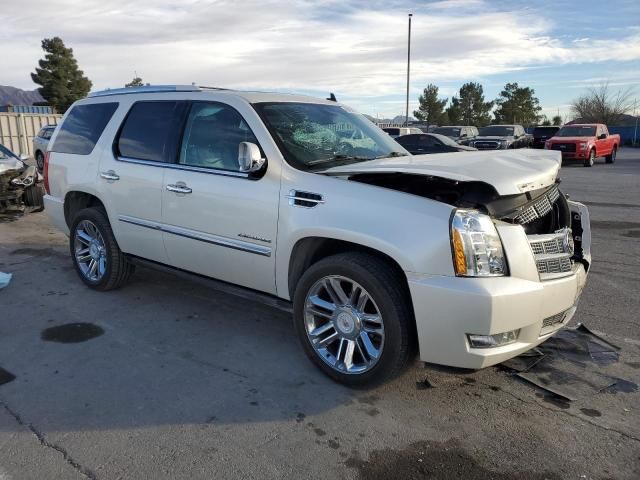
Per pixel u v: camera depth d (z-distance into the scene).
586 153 21.48
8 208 9.11
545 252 3.31
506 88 62.31
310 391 3.41
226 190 3.90
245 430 2.98
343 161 3.93
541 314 3.12
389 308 3.14
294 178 3.58
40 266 6.16
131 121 4.81
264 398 3.32
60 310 4.75
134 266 5.22
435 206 3.05
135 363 3.76
